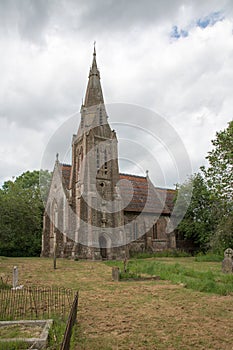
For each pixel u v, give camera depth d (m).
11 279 17.47
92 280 17.50
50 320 8.30
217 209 32.72
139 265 24.03
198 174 45.88
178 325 8.77
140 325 8.77
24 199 42.31
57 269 23.80
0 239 38.56
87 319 9.31
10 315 9.18
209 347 7.13
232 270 19.75
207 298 12.36
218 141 30.97
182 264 27.06
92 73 47.59
